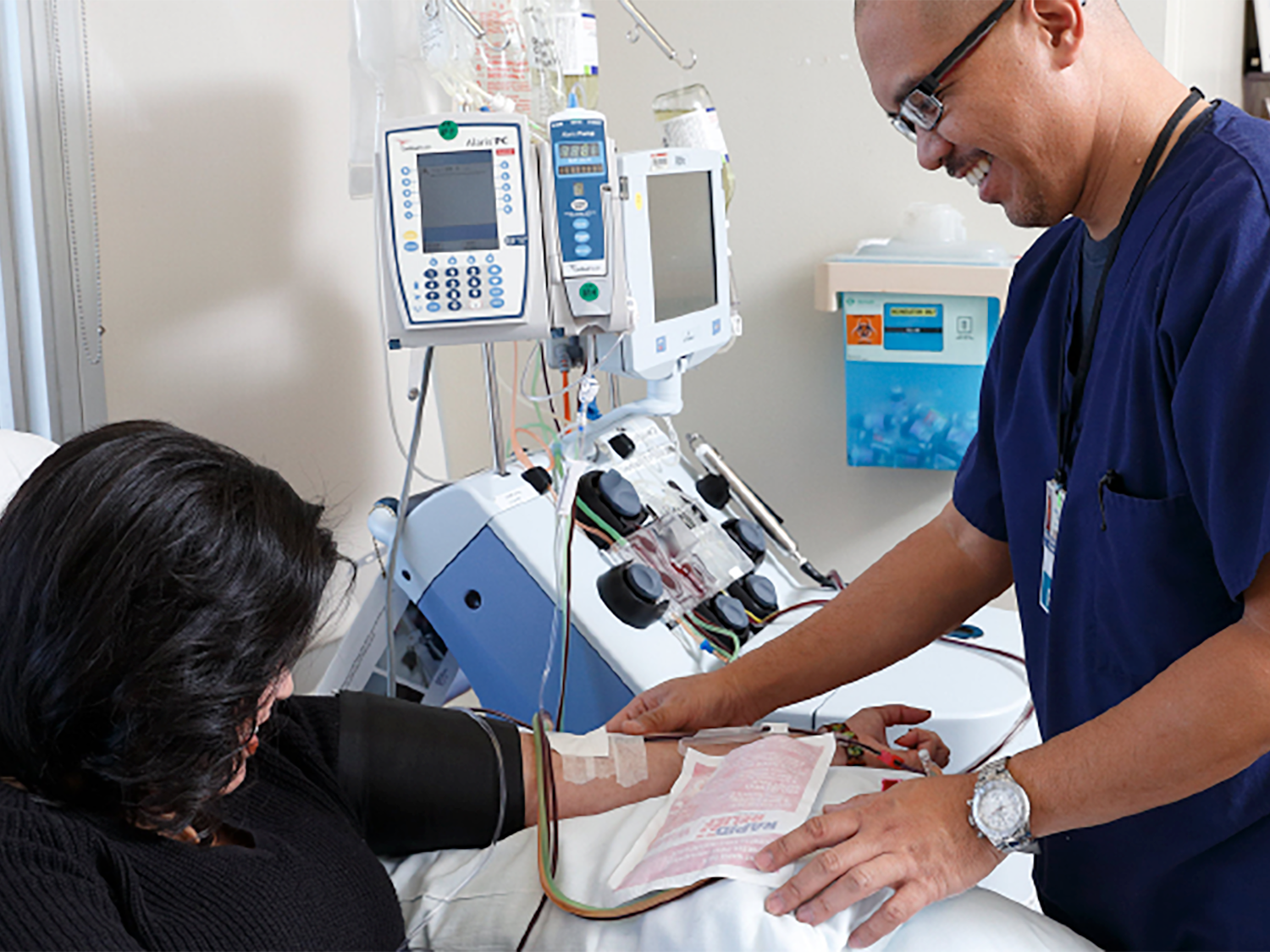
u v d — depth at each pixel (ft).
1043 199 3.70
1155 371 3.45
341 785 3.87
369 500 8.51
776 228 8.34
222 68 7.04
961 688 5.34
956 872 3.42
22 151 5.69
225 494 2.81
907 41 3.52
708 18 8.17
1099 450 3.71
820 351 8.42
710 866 3.53
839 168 8.11
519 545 5.41
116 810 3.01
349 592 3.52
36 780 2.87
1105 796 3.30
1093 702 3.91
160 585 2.66
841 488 8.59
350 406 8.26
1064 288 4.07
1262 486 3.13
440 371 9.13
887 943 3.52
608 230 5.49
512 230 5.35
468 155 5.33
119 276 6.49
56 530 2.67
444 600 5.66
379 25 6.66
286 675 3.06
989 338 7.45
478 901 3.80
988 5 3.39
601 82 8.62
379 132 5.33
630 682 5.20
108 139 6.35
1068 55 3.46
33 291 5.82
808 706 5.21
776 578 6.75
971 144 3.63
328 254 7.97
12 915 2.59
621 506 5.86
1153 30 7.12
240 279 7.27
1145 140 3.59
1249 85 8.50
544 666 5.44
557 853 3.90
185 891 3.00
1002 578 4.67
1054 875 4.14
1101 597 3.75
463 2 5.99
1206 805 3.57
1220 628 3.53
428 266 5.32
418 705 4.25
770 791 3.91
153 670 2.67
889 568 4.77
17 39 5.63
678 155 5.99
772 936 3.30
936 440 7.84
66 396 6.06
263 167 7.39
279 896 3.14
